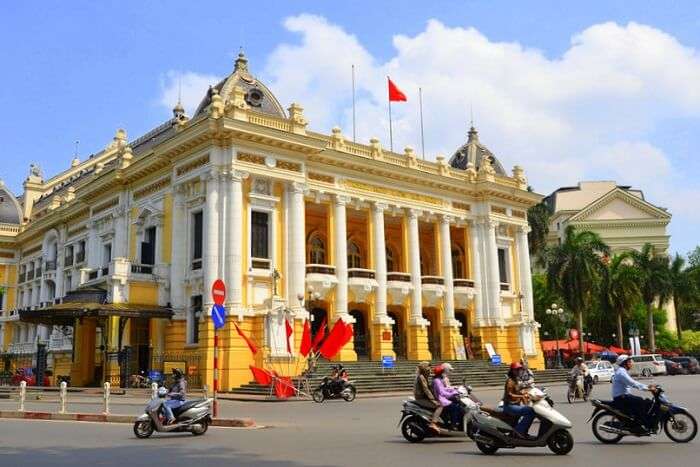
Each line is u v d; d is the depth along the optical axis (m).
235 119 35.16
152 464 11.35
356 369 37.09
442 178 47.38
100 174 49.19
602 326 72.94
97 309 34.34
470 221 49.91
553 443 12.48
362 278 41.94
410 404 14.60
